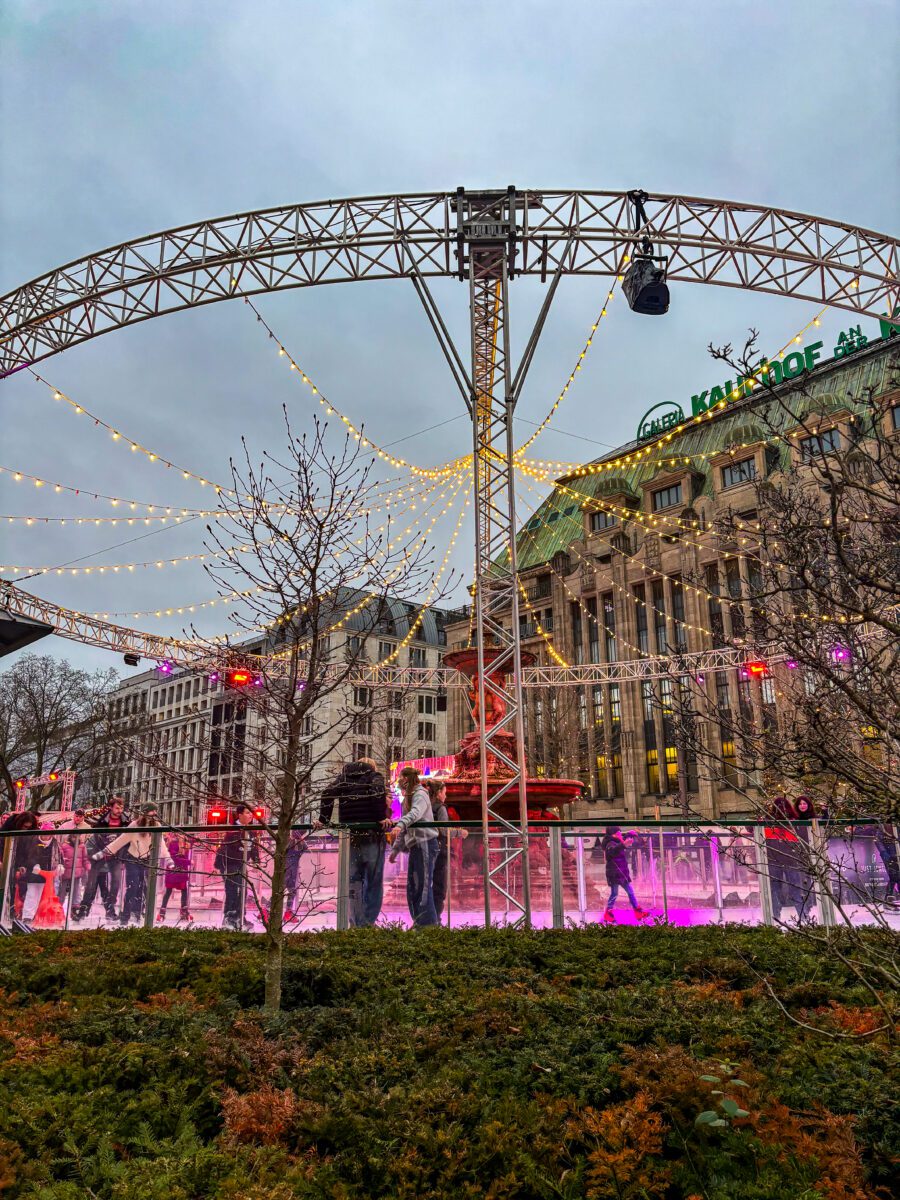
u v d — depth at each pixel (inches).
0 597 836.6
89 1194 140.9
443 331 564.7
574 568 2832.2
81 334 697.6
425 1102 172.9
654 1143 161.2
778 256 666.2
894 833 373.4
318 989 280.8
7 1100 175.3
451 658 709.3
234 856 443.8
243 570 530.0
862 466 200.8
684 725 249.3
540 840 456.4
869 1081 187.2
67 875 481.4
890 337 1795.0
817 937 209.9
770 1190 148.9
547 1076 190.9
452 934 380.5
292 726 292.8
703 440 2536.9
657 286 575.8
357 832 442.0
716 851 421.7
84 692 1884.8
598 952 334.3
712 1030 220.7
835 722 215.0
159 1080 190.7
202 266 671.1
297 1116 174.6
